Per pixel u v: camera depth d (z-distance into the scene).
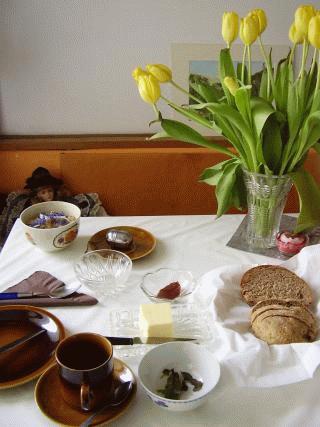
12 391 0.72
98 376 0.65
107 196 1.80
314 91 1.04
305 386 0.74
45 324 0.85
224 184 1.15
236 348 0.75
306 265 0.96
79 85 1.84
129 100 1.87
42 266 1.07
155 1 1.74
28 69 1.80
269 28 1.81
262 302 0.85
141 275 1.04
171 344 0.74
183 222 1.29
